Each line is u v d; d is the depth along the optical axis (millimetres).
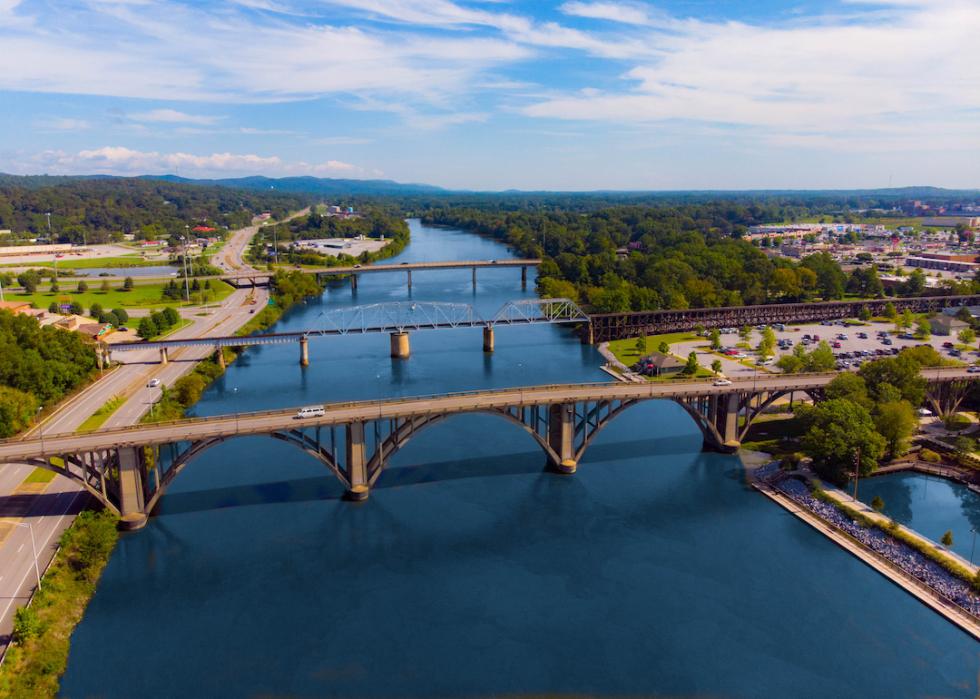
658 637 82812
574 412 124562
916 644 81438
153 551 99562
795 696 73938
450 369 199125
